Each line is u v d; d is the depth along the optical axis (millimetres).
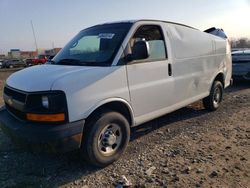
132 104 4031
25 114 3342
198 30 5805
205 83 5895
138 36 4207
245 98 7980
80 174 3617
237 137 4785
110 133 3764
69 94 3256
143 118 4281
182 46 5051
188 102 5324
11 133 3416
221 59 6539
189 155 4078
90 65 3854
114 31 4227
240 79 10227
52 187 3326
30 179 3506
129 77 3939
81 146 3543
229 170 3580
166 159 3971
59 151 3227
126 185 3268
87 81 3443
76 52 4348
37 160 4031
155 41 4477
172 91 4785
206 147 4363
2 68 39188
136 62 4051
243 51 10469
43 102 3213
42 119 3225
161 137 4871
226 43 6914
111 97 3689
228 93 8844
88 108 3420
